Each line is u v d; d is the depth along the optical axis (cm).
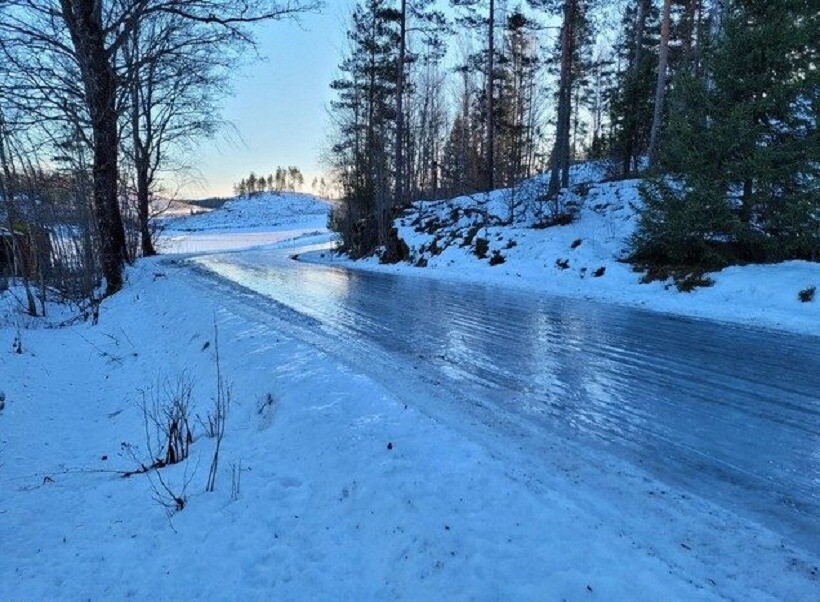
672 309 1038
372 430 464
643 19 2467
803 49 1098
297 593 303
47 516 435
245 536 362
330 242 3916
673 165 1241
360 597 293
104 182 1541
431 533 323
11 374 844
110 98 1402
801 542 313
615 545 297
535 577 279
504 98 3897
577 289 1309
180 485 448
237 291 1404
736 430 470
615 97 2397
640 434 465
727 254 1208
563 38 2219
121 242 1898
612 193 1972
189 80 1430
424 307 1122
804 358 684
